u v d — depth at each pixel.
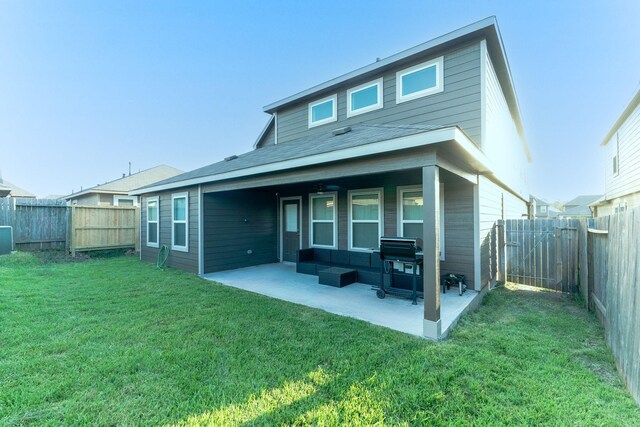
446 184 6.19
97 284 6.03
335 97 8.29
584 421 2.12
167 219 8.82
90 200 18.39
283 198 9.30
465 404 2.30
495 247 7.02
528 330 3.92
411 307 4.76
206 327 3.80
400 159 3.92
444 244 6.20
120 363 2.83
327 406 2.27
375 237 7.12
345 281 6.28
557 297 5.79
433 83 6.38
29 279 6.24
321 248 8.12
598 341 3.58
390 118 7.04
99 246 10.62
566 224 6.12
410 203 6.57
